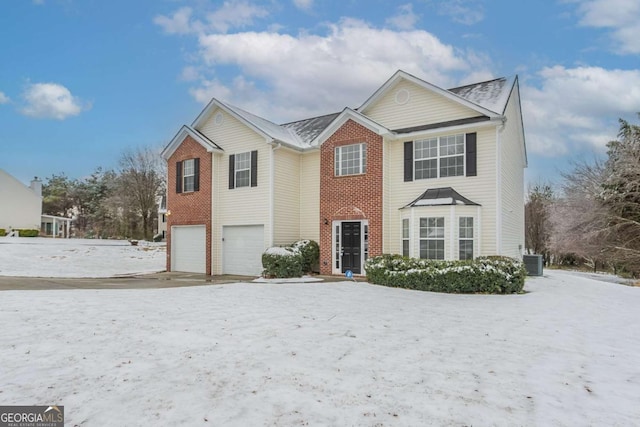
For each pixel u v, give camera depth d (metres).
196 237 17.61
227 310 7.58
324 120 19.92
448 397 3.61
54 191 53.84
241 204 16.56
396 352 4.99
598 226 24.05
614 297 10.31
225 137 17.22
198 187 17.45
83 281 13.71
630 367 4.55
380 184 14.01
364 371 4.27
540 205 35.72
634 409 3.41
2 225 33.44
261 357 4.68
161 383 3.85
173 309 7.61
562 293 10.77
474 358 4.80
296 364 4.46
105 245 28.05
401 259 12.02
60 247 24.83
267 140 15.76
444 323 6.75
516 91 15.65
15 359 4.51
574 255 28.44
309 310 7.75
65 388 3.70
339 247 14.95
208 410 3.28
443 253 12.48
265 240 15.88
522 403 3.50
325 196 15.20
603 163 25.88
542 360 4.76
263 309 7.76
